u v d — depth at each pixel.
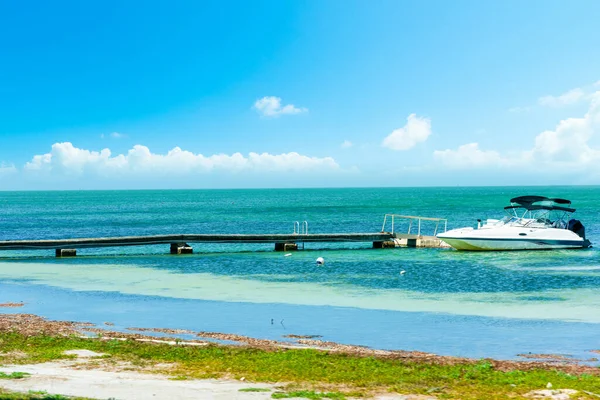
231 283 36.16
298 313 26.80
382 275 39.34
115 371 15.81
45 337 19.95
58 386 13.84
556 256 49.62
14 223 106.06
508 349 20.28
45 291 33.28
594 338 21.97
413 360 17.20
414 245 59.00
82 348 18.45
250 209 170.88
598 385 14.56
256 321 25.03
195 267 44.38
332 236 58.19
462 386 14.52
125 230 88.00
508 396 13.62
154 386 14.06
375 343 21.19
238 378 15.22
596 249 53.75
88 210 172.12
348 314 26.55
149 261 48.44
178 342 19.86
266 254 53.56
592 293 32.12
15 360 16.89
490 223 56.41
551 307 28.19
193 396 13.16
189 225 99.56
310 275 39.59
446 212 136.38
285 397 13.23
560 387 14.38
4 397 12.27
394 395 13.70
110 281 37.22
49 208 188.62
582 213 121.88
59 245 51.62
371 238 58.94
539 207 54.31
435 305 28.75
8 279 38.16
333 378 15.25
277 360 17.11
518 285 34.97
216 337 21.42
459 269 42.16
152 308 28.05
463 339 21.78
